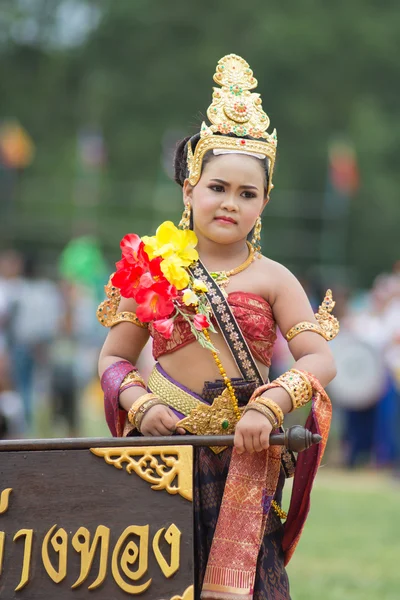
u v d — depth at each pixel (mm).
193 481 7586
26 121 84500
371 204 80438
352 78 83000
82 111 83250
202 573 7719
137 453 7484
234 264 8055
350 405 25953
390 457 25969
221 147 7914
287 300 8016
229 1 83625
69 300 27797
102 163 75188
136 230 69625
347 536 16703
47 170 78438
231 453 7902
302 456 7836
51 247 65688
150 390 8062
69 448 7559
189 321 7734
